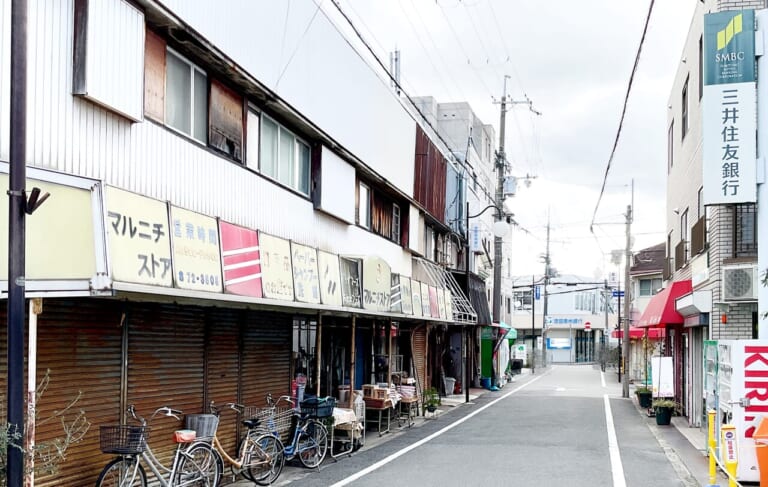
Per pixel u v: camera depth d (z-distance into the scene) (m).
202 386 10.69
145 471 8.82
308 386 14.96
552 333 77.56
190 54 10.11
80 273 6.54
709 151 12.52
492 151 44.25
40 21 7.04
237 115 11.46
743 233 14.80
